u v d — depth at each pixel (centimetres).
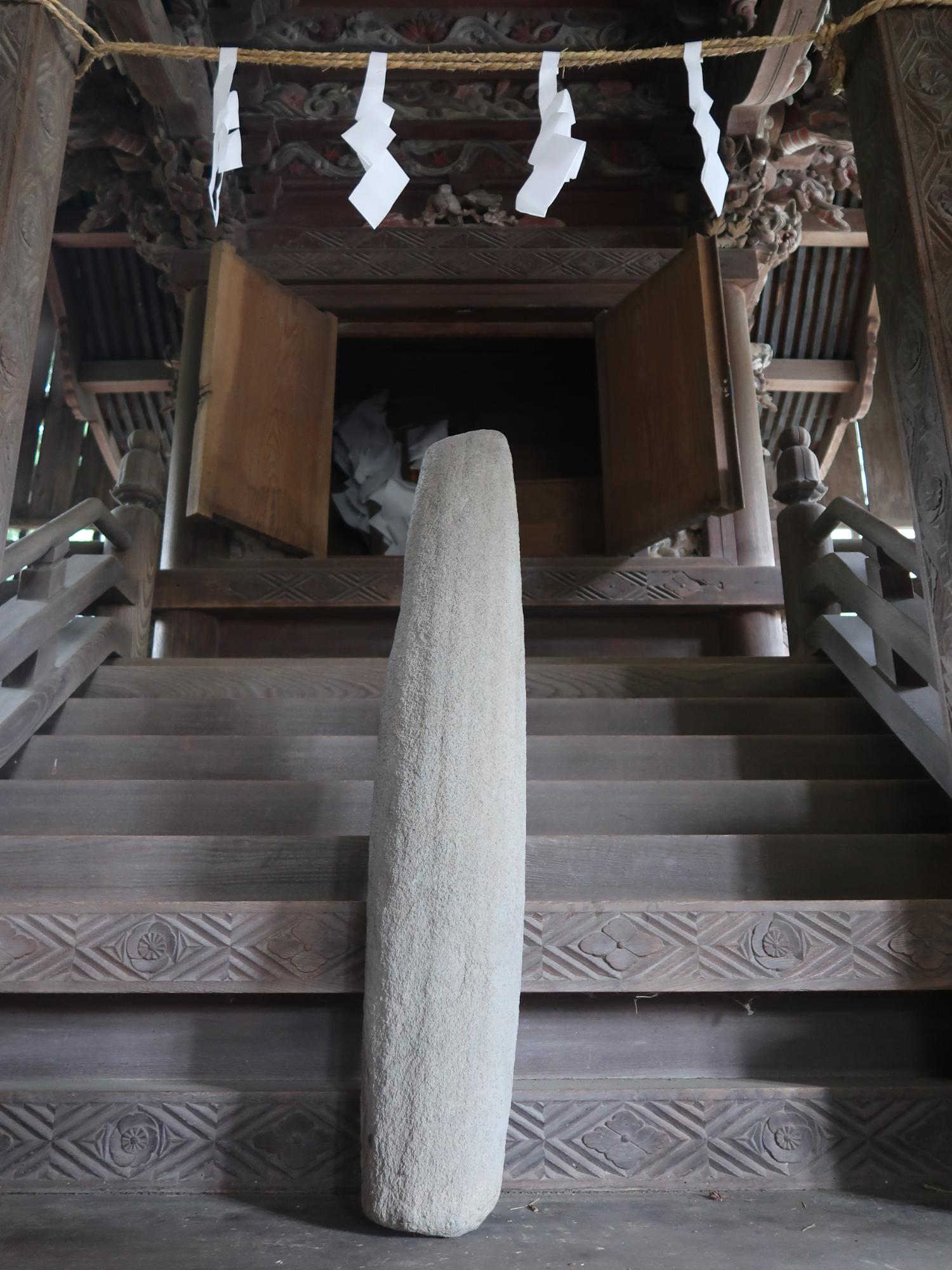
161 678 415
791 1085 238
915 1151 234
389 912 208
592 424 846
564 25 702
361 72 694
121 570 462
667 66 686
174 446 622
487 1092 199
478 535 240
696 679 421
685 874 284
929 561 279
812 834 314
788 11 529
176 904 246
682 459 571
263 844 278
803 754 354
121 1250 184
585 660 434
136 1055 250
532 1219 207
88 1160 226
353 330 678
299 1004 253
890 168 302
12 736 340
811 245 996
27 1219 204
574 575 584
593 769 347
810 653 451
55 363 1205
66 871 280
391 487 740
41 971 243
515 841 215
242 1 664
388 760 221
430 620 232
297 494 604
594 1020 259
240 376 580
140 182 685
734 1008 262
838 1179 231
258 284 607
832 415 1116
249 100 687
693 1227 202
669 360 594
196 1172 226
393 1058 200
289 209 704
